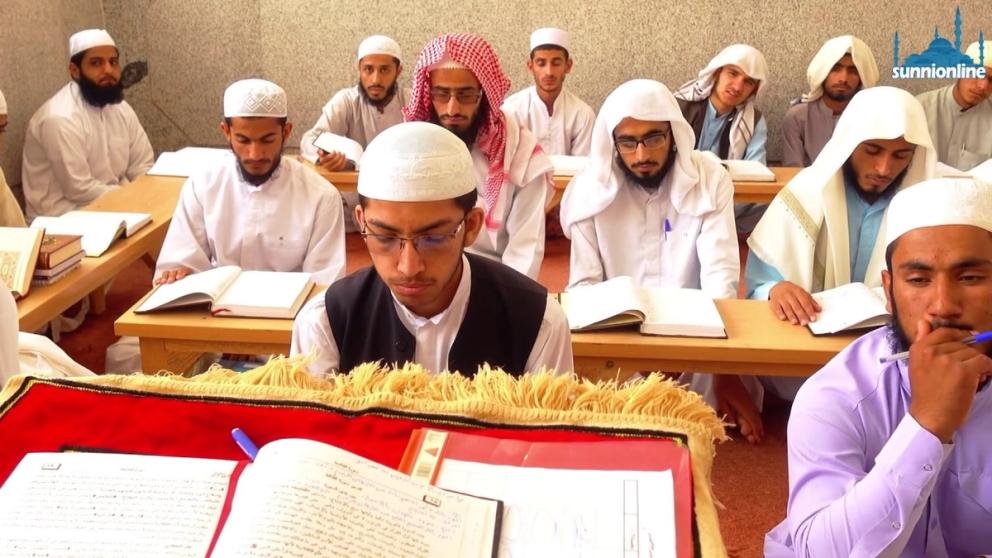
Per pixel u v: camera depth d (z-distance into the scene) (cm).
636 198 316
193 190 334
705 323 245
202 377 128
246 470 102
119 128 520
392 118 555
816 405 161
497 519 97
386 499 96
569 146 570
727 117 547
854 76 554
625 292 254
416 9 600
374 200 157
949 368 135
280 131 325
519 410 118
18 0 499
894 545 140
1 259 260
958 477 155
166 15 605
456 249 164
